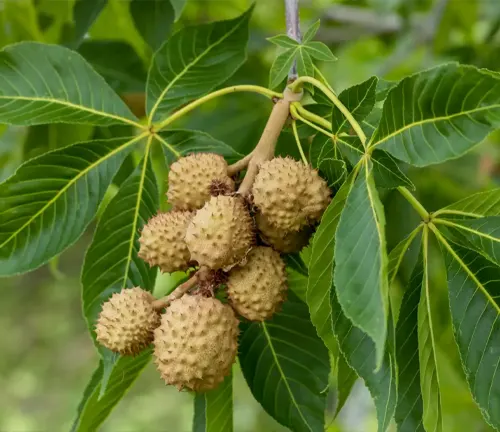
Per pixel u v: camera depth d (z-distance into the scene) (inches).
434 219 30.9
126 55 37.4
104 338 30.4
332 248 29.6
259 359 32.5
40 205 31.9
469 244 30.5
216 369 29.8
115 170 32.4
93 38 39.3
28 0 38.3
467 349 30.2
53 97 32.7
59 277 38.5
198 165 31.0
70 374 113.6
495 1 45.8
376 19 47.1
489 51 42.5
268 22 47.3
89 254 32.2
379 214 27.8
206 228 30.0
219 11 43.5
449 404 39.6
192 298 30.0
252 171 30.8
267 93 31.4
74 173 32.1
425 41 46.1
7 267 31.6
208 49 33.5
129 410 96.8
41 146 37.5
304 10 48.4
